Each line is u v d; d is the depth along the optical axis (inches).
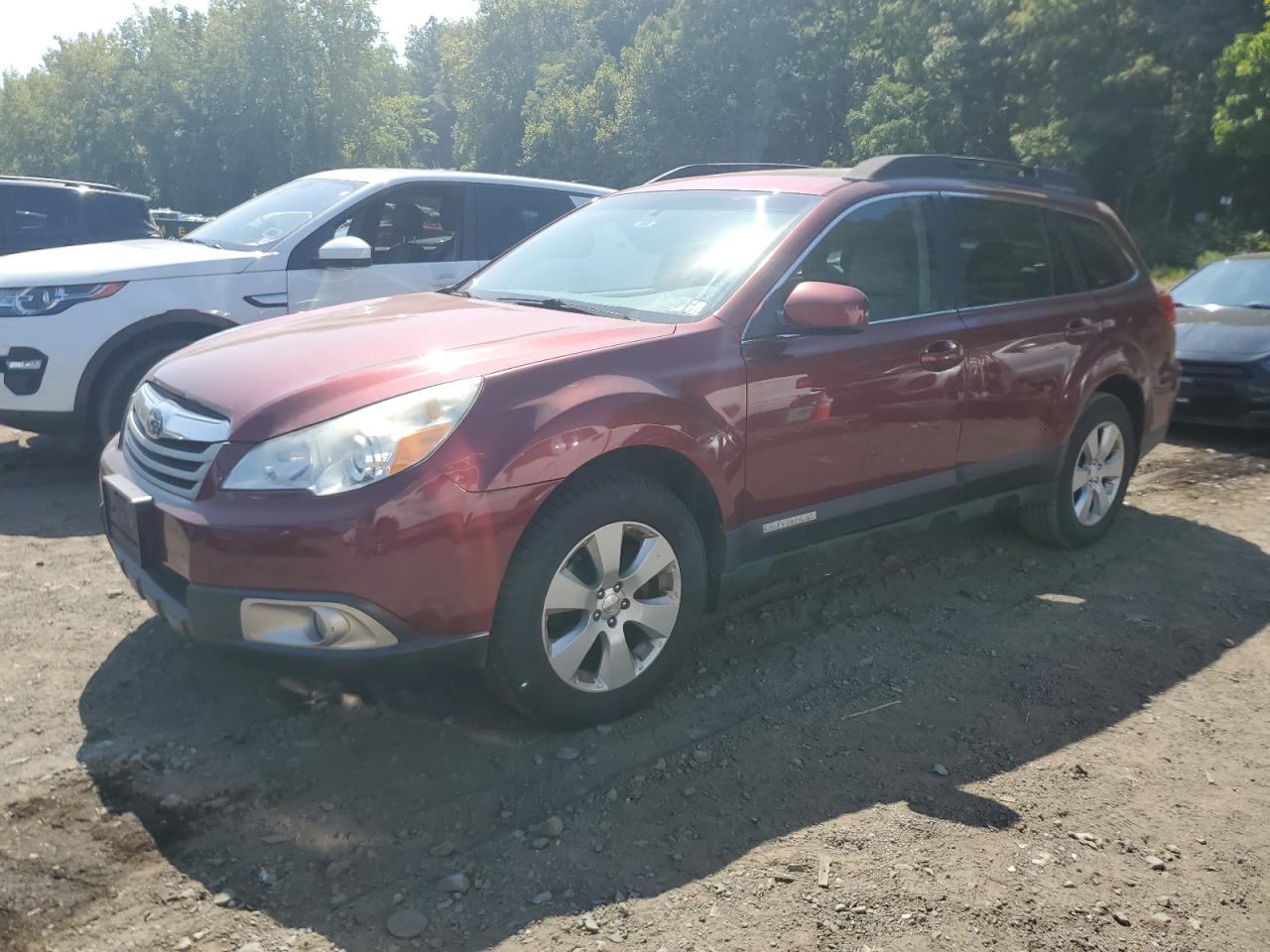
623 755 126.2
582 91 2974.9
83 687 139.0
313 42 2743.6
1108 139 1625.2
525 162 2972.4
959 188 181.0
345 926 95.7
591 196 315.9
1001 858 108.3
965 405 170.6
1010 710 141.3
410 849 107.3
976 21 1808.6
